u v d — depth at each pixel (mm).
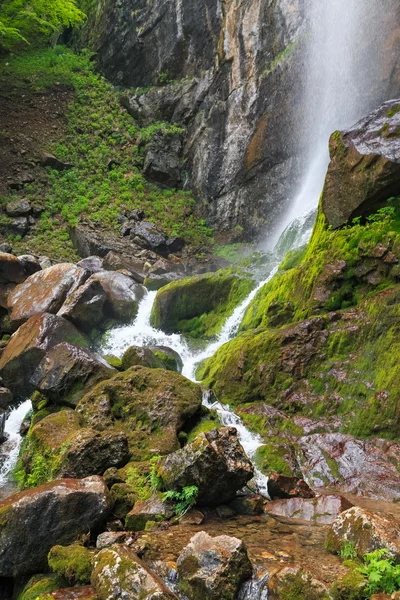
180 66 23938
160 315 12656
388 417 7574
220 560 4344
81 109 24156
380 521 4711
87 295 12078
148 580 4207
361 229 9555
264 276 12289
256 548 4918
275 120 20422
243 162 20953
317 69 19406
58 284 12727
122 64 25625
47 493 5379
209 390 9234
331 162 10555
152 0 24906
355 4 18516
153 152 22375
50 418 7766
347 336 8711
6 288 13648
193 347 11852
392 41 17328
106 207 20406
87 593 4367
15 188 20484
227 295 12438
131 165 22625
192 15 23562
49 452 7043
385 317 8391
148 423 7832
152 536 5203
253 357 9461
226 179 21234
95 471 6684
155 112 23844
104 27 26500
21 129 22453
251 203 20406
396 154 9430
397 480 6734
